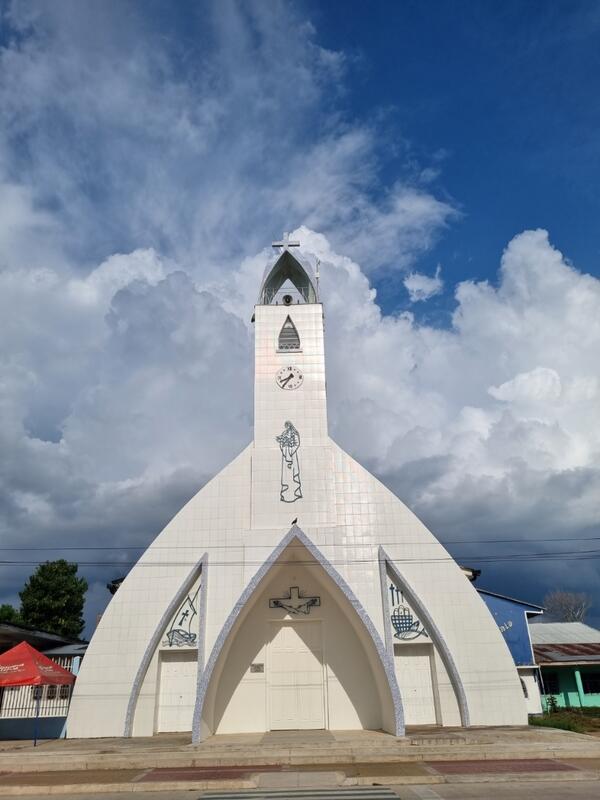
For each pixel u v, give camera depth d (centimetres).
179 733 2462
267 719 2555
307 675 2644
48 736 2548
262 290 3123
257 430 2838
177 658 2564
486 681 2498
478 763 1727
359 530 2673
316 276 3173
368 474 2758
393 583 2634
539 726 2511
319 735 2338
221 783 1451
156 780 1538
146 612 2569
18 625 2803
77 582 4534
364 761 1803
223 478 2761
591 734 2450
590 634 4016
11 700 2609
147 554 2645
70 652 2852
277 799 1284
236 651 2642
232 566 2612
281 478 2745
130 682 2475
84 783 1513
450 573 2633
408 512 2705
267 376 2933
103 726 2417
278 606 2719
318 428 2841
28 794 1428
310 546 2583
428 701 2530
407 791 1345
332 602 2727
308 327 3023
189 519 2694
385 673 2334
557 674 3447
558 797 1245
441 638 2536
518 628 3173
